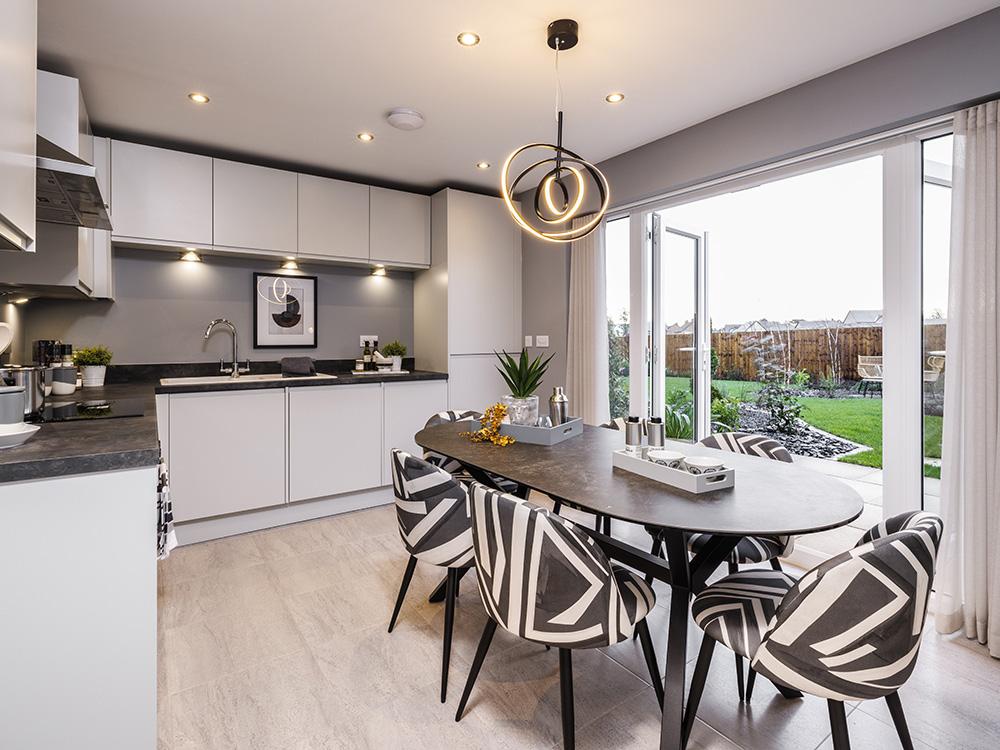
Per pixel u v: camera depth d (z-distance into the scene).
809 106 2.63
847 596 1.15
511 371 2.61
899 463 2.48
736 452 2.40
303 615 2.35
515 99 2.83
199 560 2.95
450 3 2.03
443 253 4.21
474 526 1.51
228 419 3.26
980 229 2.09
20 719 1.27
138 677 1.38
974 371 2.10
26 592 1.26
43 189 1.83
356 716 1.72
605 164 3.76
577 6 2.05
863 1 2.01
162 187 3.24
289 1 2.02
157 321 3.62
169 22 2.14
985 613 2.10
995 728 1.66
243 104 2.87
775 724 1.68
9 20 1.13
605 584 1.37
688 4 2.04
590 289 3.95
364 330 4.48
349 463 3.74
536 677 1.93
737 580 1.63
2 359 2.69
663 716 1.51
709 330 3.89
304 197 3.74
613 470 1.87
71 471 1.28
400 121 2.98
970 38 2.11
